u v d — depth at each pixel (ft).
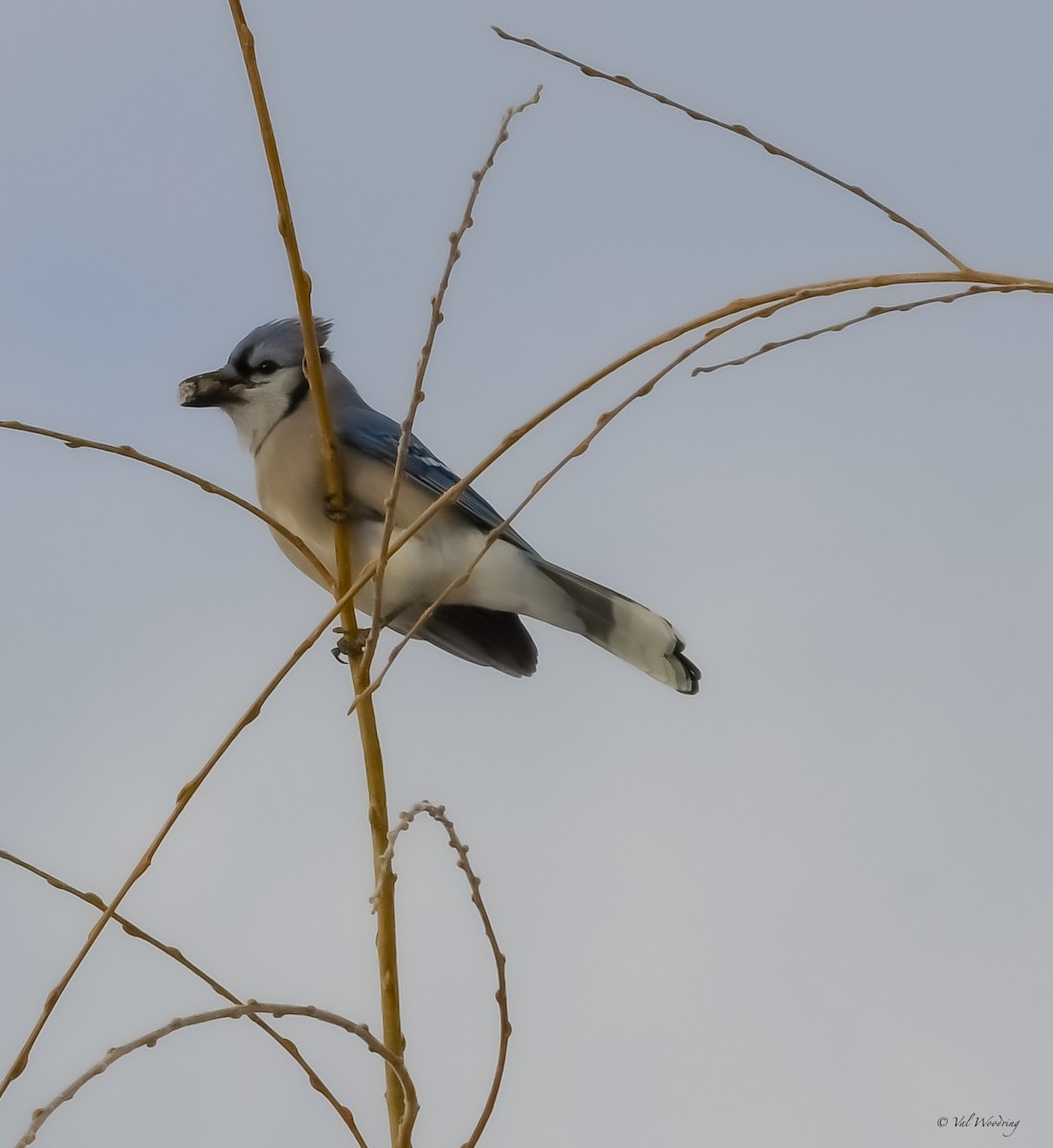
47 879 14.70
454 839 14.70
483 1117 14.98
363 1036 13.82
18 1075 13.01
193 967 14.80
